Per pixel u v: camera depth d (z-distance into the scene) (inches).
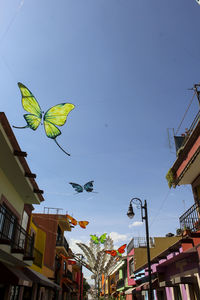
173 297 512.1
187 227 395.5
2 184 399.2
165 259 545.3
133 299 990.4
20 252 376.8
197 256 393.1
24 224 544.4
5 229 415.2
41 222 941.8
